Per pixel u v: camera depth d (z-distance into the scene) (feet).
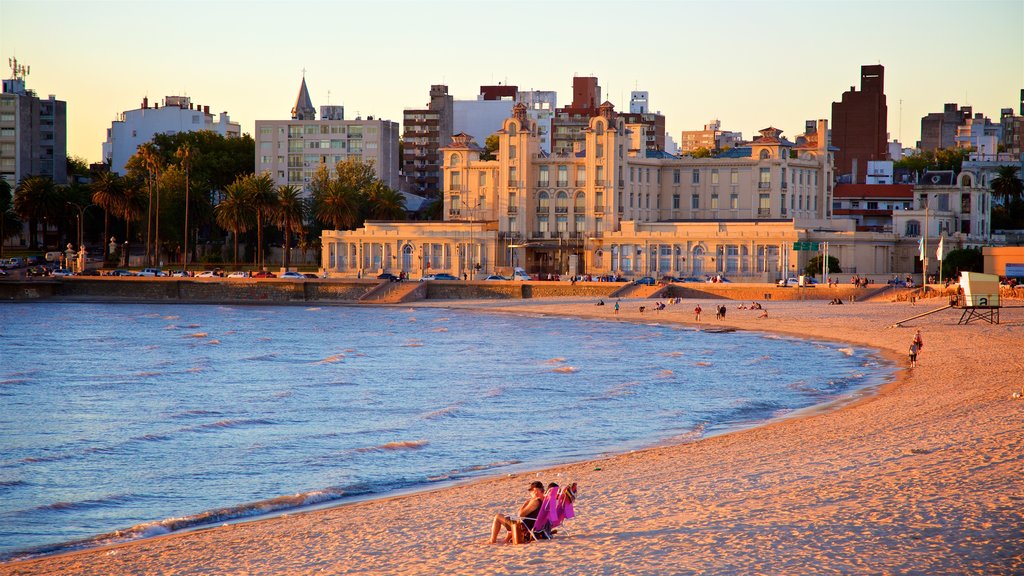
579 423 468.75
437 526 264.11
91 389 602.44
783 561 206.18
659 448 380.58
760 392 553.64
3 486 361.51
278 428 469.57
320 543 253.03
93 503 338.95
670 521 246.68
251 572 231.71
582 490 299.58
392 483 353.72
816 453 334.44
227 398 565.12
